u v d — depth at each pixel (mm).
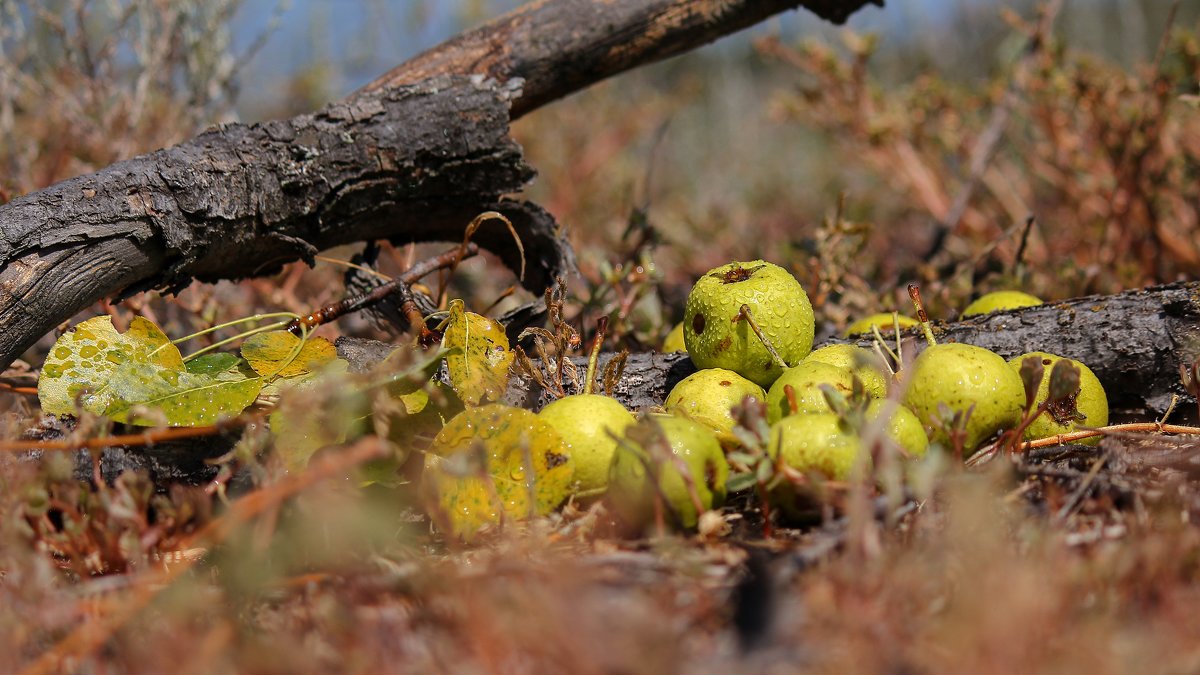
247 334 623
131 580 546
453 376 595
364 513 562
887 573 526
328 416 571
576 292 767
